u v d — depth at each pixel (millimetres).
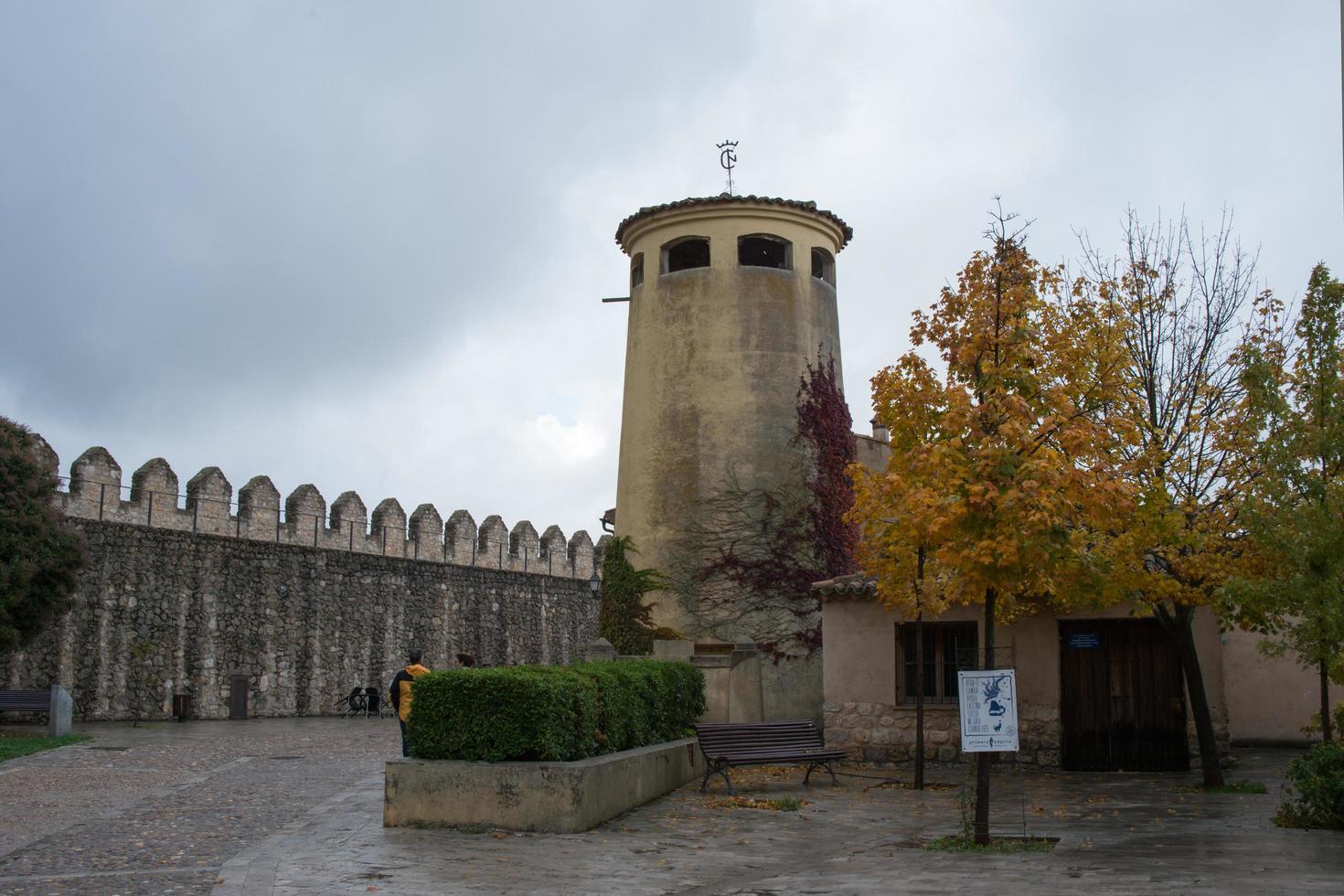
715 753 16781
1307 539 14617
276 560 36062
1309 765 13117
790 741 17828
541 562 46719
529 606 45719
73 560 27297
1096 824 13602
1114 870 10336
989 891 9500
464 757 13391
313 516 37375
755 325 27969
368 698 37438
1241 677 25656
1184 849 11477
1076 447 12516
